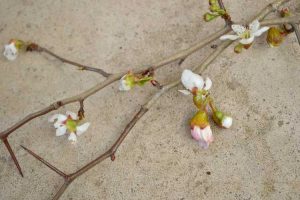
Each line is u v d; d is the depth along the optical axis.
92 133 0.27
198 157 0.25
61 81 0.29
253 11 0.29
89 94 0.25
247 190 0.24
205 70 0.28
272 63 0.27
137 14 0.30
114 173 0.26
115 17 0.30
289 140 0.25
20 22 0.31
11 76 0.29
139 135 0.26
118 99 0.28
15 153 0.27
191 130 0.25
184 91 0.25
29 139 0.27
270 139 0.25
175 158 0.26
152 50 0.29
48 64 0.30
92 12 0.31
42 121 0.28
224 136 0.26
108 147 0.27
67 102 0.24
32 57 0.30
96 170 0.26
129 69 0.29
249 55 0.28
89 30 0.30
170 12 0.30
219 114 0.25
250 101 0.26
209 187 0.25
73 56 0.30
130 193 0.25
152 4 0.30
